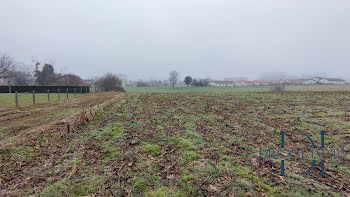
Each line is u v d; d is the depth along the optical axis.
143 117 8.22
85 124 6.98
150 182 3.17
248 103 13.05
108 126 6.71
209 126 6.68
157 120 7.62
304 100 14.84
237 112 9.45
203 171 3.49
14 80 36.97
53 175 3.48
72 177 3.38
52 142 5.13
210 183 3.11
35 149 4.69
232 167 3.63
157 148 4.61
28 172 3.61
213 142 5.02
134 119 7.84
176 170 3.55
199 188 2.98
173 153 4.32
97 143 5.05
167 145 4.83
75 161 3.98
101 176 3.38
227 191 2.89
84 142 5.14
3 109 11.17
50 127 6.47
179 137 5.44
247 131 6.05
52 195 2.91
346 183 3.09
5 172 3.62
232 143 4.95
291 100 14.91
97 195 2.86
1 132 6.33
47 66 42.47
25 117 8.77
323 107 11.02
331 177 3.28
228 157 4.07
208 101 14.29
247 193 2.84
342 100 14.68
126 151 4.47
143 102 13.80
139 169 3.61
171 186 3.05
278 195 2.79
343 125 6.73
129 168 3.65
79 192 2.95
